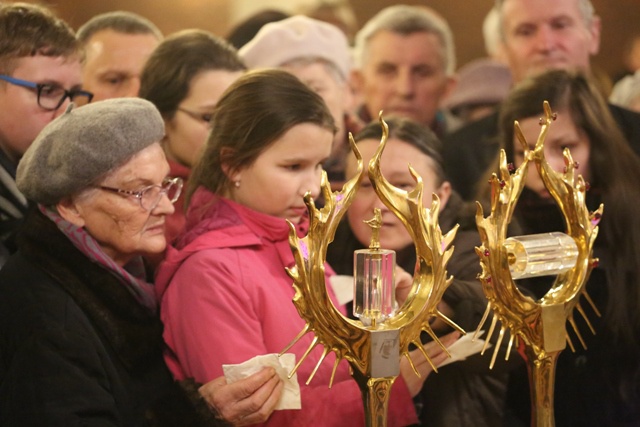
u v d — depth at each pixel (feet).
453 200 8.73
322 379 6.26
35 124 7.16
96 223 5.85
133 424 5.81
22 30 7.04
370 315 5.12
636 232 8.89
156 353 6.16
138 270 6.64
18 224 7.33
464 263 7.96
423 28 10.17
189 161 8.40
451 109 10.27
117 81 9.02
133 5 9.50
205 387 5.71
